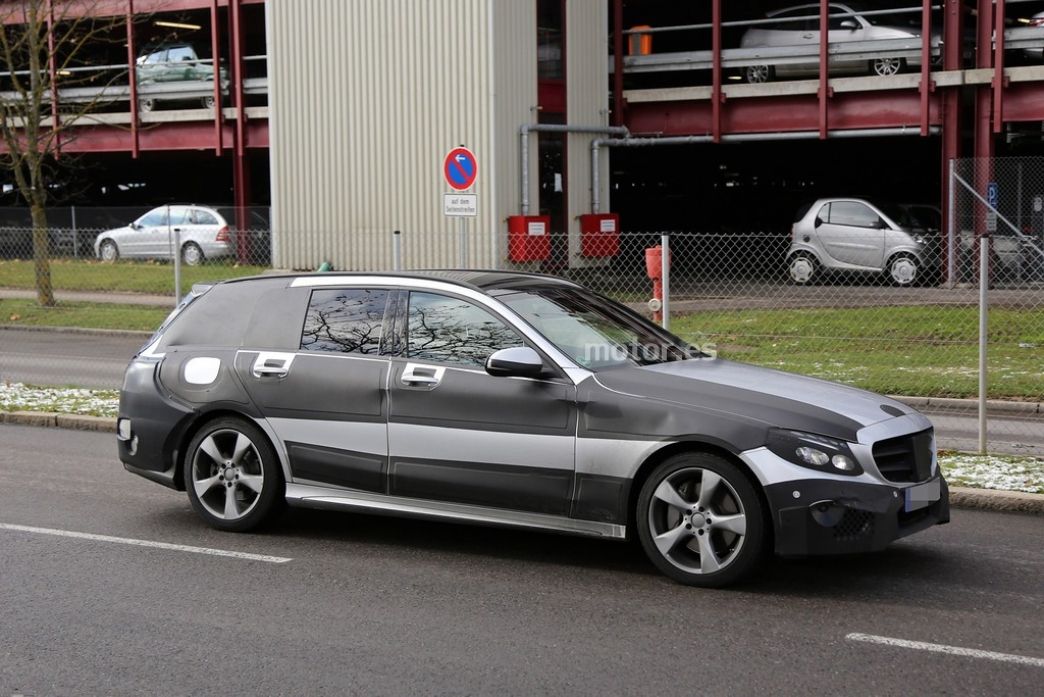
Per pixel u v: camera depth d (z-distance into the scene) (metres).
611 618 6.02
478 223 24.88
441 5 24.91
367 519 8.19
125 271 26.73
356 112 26.11
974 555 7.23
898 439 6.53
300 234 27.05
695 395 6.61
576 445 6.73
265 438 7.68
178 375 7.92
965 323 17.30
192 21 34.62
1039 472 9.01
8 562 7.08
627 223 40.25
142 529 7.87
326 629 5.86
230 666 5.35
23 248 30.14
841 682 5.14
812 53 24.80
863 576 6.77
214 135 30.14
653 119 26.92
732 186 39.25
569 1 25.78
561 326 7.22
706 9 34.97
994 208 22.33
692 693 5.01
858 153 34.78
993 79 23.03
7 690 5.08
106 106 32.19
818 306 19.22
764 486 6.27
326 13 26.27
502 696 4.98
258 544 7.51
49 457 10.27
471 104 24.77
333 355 7.51
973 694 5.00
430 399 7.13
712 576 6.46
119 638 5.73
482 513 7.05
